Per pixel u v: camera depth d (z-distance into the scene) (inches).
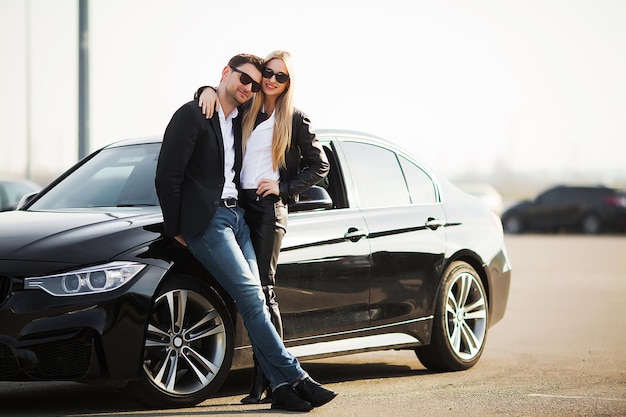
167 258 269.9
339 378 342.6
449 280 351.9
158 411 270.1
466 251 360.2
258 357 274.5
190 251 272.5
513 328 488.7
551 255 1075.3
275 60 275.7
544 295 658.8
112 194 304.2
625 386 320.8
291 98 278.5
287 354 272.2
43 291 252.7
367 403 287.9
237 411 270.5
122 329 258.4
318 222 309.6
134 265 262.5
